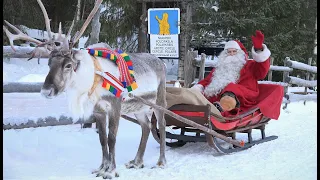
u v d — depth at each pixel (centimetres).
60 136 665
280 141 721
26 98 912
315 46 1686
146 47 1282
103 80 470
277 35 1522
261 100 707
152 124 621
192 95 604
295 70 1662
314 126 872
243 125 649
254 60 709
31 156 566
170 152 631
